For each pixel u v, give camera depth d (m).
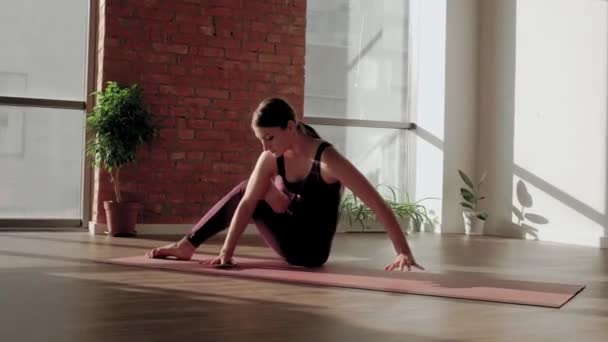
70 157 6.23
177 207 6.22
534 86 6.68
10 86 6.08
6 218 6.05
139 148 6.09
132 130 5.64
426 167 7.29
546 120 6.54
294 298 2.77
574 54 6.29
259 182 3.60
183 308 2.51
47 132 6.18
